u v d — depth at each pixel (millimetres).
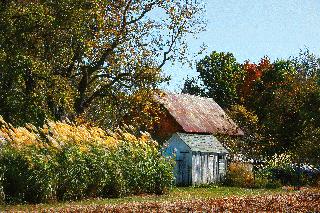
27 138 19016
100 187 20531
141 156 22781
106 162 20781
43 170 18016
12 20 31562
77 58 35781
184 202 18969
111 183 21094
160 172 23422
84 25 34344
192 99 45969
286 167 37531
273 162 38531
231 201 19844
